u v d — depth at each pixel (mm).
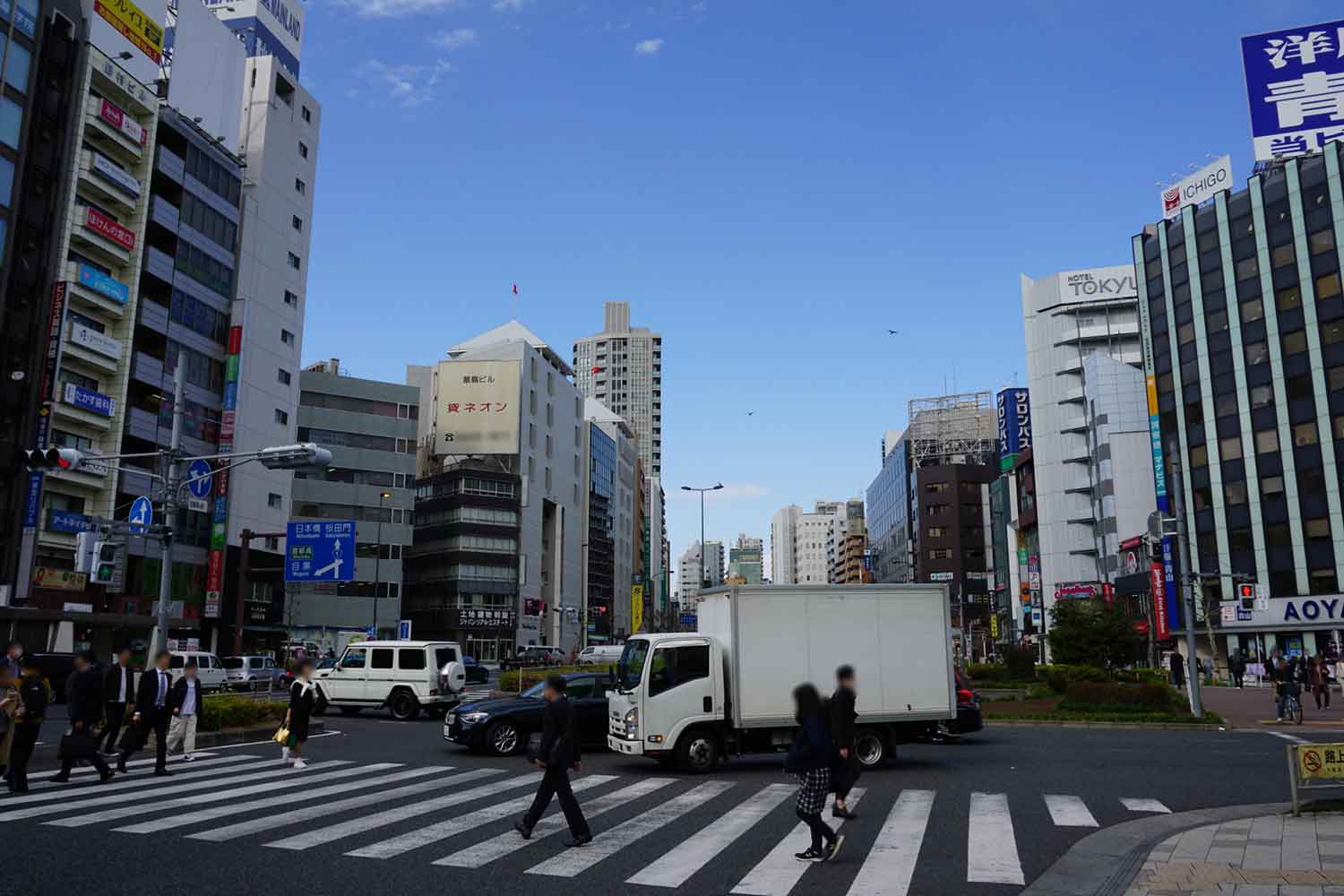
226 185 57625
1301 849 8883
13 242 40844
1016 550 98375
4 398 40156
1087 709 26969
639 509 151625
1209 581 64500
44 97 43000
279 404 62656
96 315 47031
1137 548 70125
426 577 91375
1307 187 62250
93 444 46156
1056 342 89562
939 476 124562
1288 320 62531
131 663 15180
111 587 45406
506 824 10352
